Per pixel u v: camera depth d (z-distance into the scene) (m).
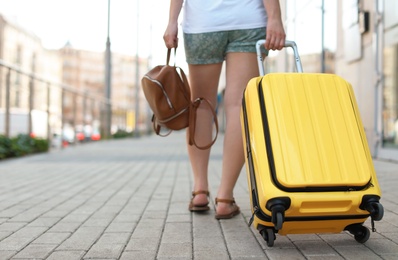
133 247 2.23
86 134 15.80
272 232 2.05
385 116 6.52
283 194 1.84
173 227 2.63
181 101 2.65
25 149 9.16
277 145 1.96
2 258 2.07
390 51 6.41
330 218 1.92
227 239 2.33
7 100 8.83
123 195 3.90
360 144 2.03
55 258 2.07
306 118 2.06
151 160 7.79
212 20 2.64
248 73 2.64
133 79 62.19
